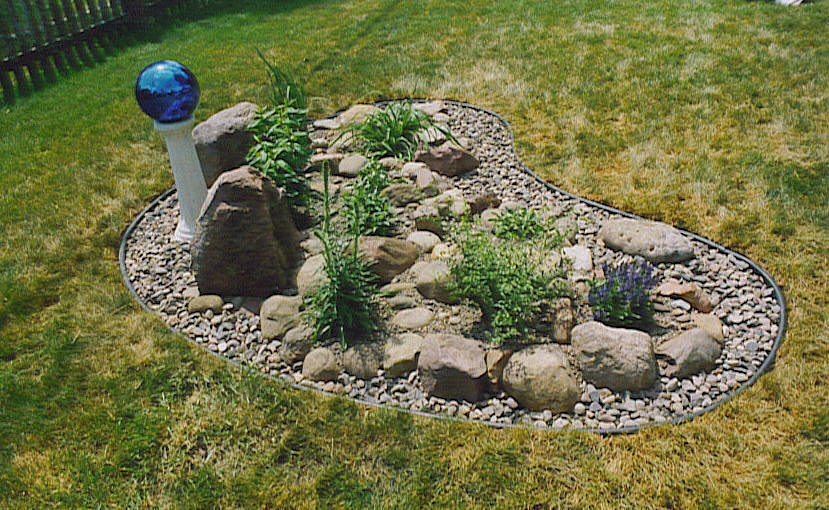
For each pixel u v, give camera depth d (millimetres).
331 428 3088
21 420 3193
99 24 8469
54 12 7812
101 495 2820
